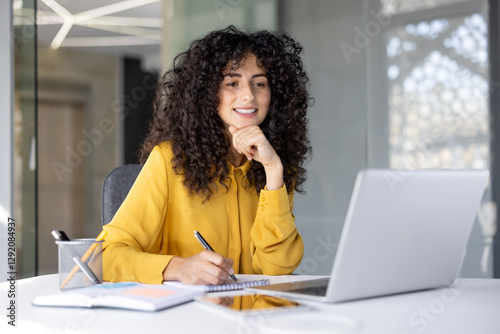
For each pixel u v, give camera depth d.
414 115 2.92
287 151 1.75
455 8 2.85
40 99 7.07
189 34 3.22
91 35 6.07
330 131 3.05
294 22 3.11
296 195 3.12
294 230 1.49
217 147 1.56
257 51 1.60
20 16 2.67
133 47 6.82
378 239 0.96
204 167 1.52
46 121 7.16
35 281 1.26
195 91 1.58
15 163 2.65
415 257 1.03
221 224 1.54
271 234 1.46
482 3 2.81
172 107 1.64
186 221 1.52
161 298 0.95
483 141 2.82
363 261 0.96
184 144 1.54
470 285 1.18
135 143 7.66
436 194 1.01
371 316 0.89
